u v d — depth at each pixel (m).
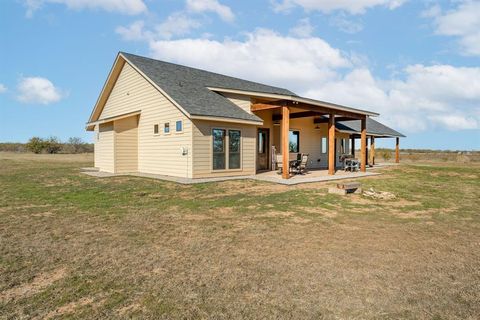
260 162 16.53
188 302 2.71
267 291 2.93
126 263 3.63
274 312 2.55
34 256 3.87
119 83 16.44
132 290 2.95
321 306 2.65
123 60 15.54
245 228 5.20
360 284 3.10
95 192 9.02
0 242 4.43
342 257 3.86
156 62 15.68
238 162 13.02
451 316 2.52
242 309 2.60
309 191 9.23
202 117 11.20
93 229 5.12
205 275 3.29
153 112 13.84
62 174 14.22
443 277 3.30
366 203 7.61
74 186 10.24
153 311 2.56
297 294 2.87
